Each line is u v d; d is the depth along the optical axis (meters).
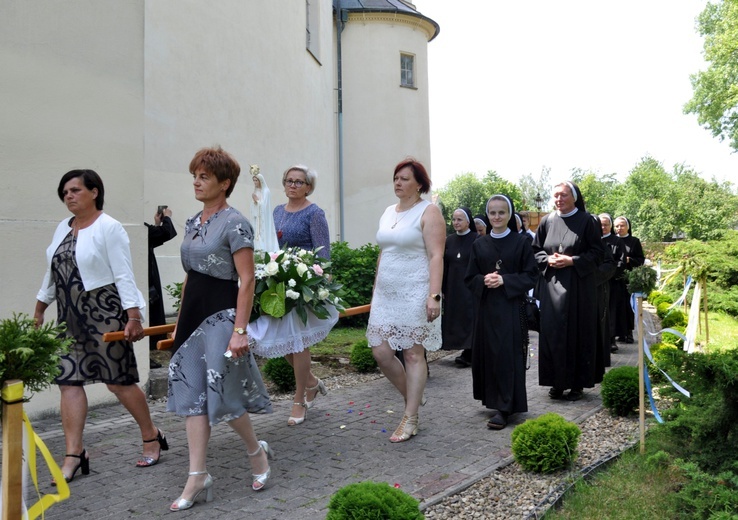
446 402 6.73
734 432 4.10
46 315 6.00
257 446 4.15
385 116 20.91
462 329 8.72
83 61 6.38
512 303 5.85
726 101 31.66
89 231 4.37
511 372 5.72
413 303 5.25
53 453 4.96
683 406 4.65
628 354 10.19
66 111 6.25
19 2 5.88
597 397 6.89
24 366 2.54
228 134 11.95
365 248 13.54
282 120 13.95
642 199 50.22
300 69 14.91
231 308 3.98
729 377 3.86
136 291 4.43
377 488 3.29
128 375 4.50
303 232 6.03
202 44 11.26
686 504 3.71
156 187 10.32
